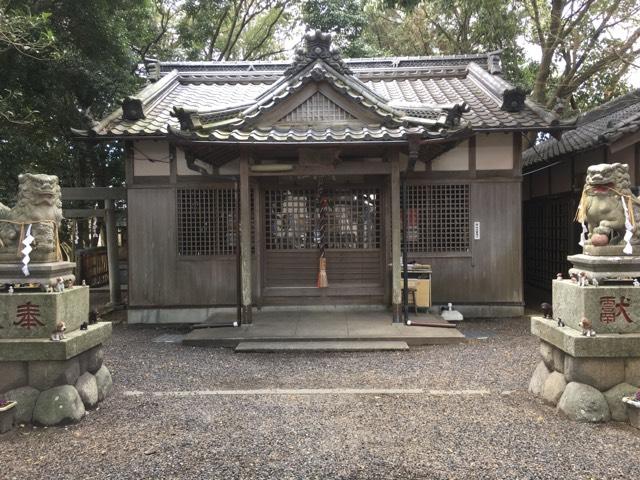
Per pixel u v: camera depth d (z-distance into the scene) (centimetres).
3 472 356
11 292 454
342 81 779
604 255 451
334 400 504
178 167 959
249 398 513
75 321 494
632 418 418
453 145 865
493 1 1388
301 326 819
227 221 961
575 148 982
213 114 780
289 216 964
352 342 745
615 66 1559
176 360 682
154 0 1777
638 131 863
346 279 965
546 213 1280
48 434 421
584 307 438
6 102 906
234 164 955
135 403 501
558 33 1308
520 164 952
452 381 568
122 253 1602
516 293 956
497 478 339
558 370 479
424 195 962
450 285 962
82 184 1346
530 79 1752
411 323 816
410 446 390
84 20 1116
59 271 483
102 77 1145
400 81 1263
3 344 441
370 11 2002
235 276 961
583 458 366
